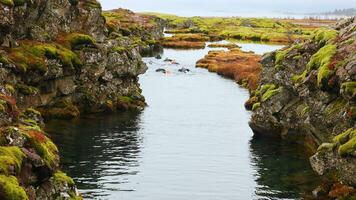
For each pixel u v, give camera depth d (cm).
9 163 3136
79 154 6103
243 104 9825
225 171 5722
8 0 6812
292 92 7275
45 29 8094
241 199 4847
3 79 6250
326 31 7162
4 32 6800
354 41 6166
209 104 9744
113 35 10675
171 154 6300
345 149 4762
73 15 8869
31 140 3606
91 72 8538
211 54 16938
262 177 5538
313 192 4950
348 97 5250
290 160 6241
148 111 8938
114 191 4900
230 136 7394
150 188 5038
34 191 3384
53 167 3647
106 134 7150
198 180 5356
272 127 7306
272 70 8200
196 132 7525
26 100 6912
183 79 12788
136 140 6900
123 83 9225
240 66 13800
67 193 3672
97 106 8544
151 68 14400
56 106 7925
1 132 3478
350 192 4672
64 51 7944
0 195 2898
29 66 6988
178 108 9250
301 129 6888
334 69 5809
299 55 7306
